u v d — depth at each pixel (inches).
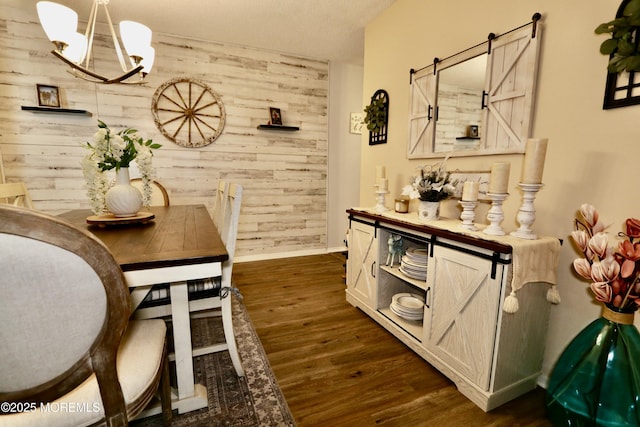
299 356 68.0
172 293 47.7
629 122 45.4
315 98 147.6
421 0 84.2
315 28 113.6
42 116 106.4
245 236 142.6
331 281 116.6
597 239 40.6
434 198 68.6
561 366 49.3
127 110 116.4
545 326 55.8
